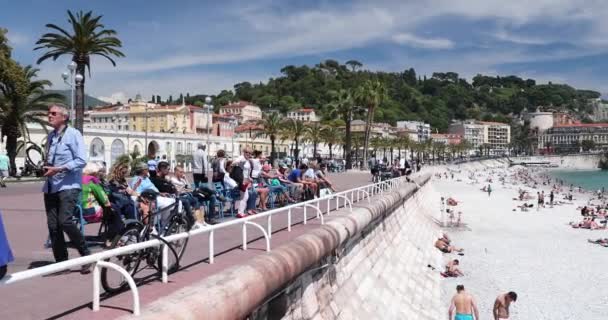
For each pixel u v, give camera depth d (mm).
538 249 30781
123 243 5586
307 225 10922
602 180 140125
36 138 48969
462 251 29469
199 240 9602
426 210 44156
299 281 8391
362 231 14547
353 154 117125
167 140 65500
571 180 140500
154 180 10070
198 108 109000
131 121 107062
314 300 9148
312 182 18016
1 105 38969
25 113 41188
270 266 6504
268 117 77250
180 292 4734
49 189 6312
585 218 43719
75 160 6266
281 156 98062
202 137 72875
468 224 42125
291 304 7984
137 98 108062
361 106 70000
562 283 22688
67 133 6312
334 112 70062
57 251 6527
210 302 4742
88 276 6465
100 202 7941
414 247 25828
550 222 44219
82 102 34656
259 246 8617
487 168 172875
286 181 17062
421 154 174375
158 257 6191
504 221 44531
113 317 4516
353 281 12578
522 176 134000
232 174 13117
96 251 8203
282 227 10938
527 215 49812
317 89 199500
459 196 72750
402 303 16016
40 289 5730
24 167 42969
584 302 19906
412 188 31828
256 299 5910
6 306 4988
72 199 6332
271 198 15672
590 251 30266
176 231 6766
